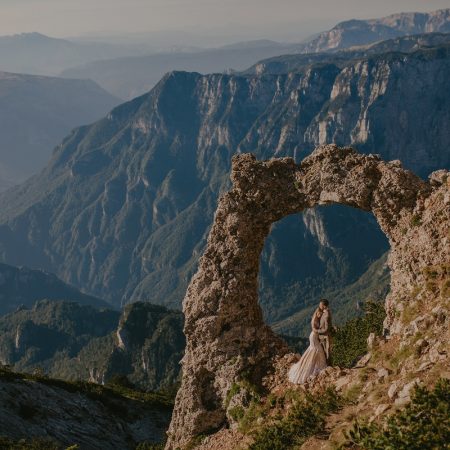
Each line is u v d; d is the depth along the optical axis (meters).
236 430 25.44
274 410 24.58
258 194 26.89
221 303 26.91
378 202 24.81
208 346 27.03
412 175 24.69
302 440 21.00
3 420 38.75
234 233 27.12
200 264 27.81
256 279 27.94
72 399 47.62
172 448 27.75
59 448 38.31
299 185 26.62
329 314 24.81
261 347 26.84
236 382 26.28
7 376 45.75
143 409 54.16
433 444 16.30
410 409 17.58
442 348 20.02
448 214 22.88
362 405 20.66
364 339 49.31
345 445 18.78
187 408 27.30
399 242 24.52
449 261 22.47
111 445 42.72
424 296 22.83
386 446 16.84
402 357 21.44
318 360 24.64
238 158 27.41
